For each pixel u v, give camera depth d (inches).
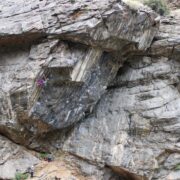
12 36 617.9
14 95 615.5
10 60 638.5
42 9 620.1
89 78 634.8
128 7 614.5
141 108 660.1
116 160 642.8
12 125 630.5
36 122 631.8
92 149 655.1
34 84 603.5
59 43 601.9
